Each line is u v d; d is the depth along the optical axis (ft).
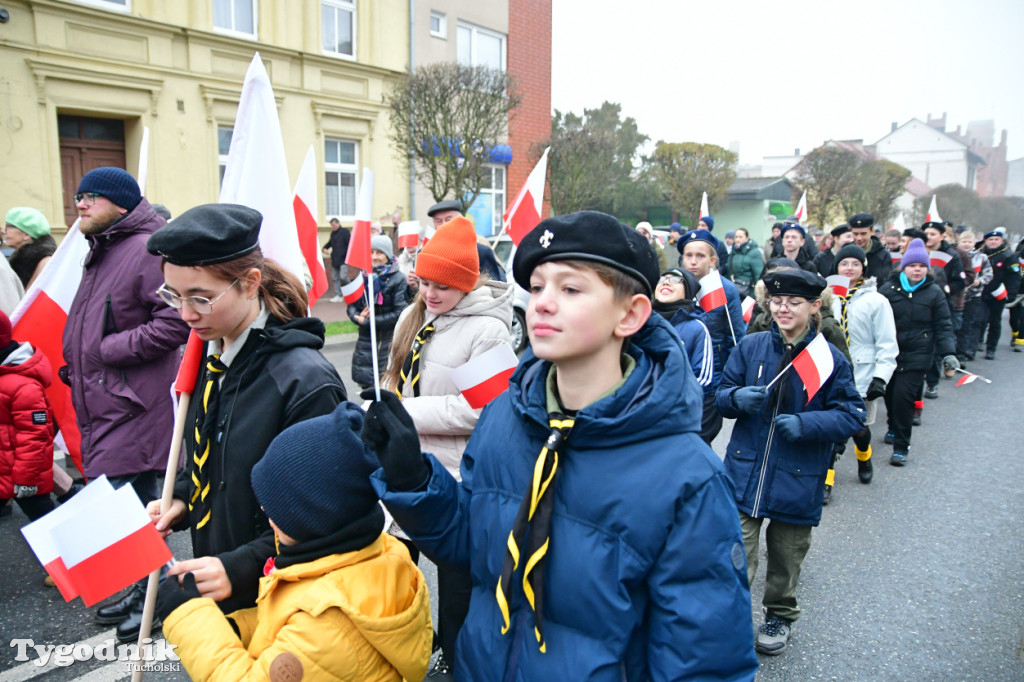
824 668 9.83
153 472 10.40
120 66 37.17
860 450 17.01
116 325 9.86
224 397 5.91
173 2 38.96
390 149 50.62
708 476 4.07
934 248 28.73
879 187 104.99
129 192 9.96
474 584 4.70
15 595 11.11
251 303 5.93
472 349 8.73
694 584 3.98
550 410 4.36
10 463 11.15
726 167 91.56
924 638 10.59
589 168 55.06
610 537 4.04
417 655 4.84
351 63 47.16
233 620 5.51
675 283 13.02
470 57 56.44
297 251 7.61
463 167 42.24
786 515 9.82
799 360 9.72
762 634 10.24
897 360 18.78
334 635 4.48
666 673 3.94
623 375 4.42
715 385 12.60
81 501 5.71
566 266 4.01
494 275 12.75
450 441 8.70
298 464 4.60
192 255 5.41
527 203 15.88
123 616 10.37
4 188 34.04
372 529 4.81
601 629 4.01
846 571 12.69
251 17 42.65
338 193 48.73
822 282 9.97
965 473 18.20
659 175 97.19
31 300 11.77
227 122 42.32
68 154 37.55
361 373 20.30
